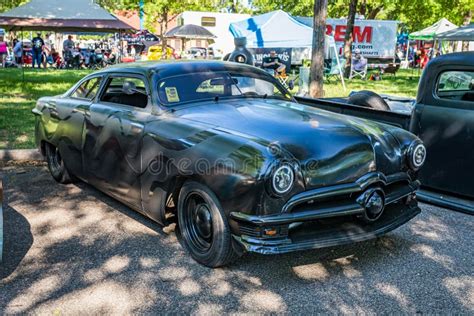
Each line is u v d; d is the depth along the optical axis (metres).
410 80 21.27
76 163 4.95
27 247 3.87
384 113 5.46
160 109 3.96
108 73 4.73
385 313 2.97
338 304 3.07
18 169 6.27
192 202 3.57
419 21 33.78
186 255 3.75
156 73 4.20
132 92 4.11
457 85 4.73
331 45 17.92
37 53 23.84
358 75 23.39
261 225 3.02
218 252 3.34
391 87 17.28
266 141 3.23
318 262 3.65
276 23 18.66
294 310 3.00
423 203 5.04
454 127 4.74
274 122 3.62
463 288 3.29
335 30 26.56
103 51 27.03
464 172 4.73
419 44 39.69
